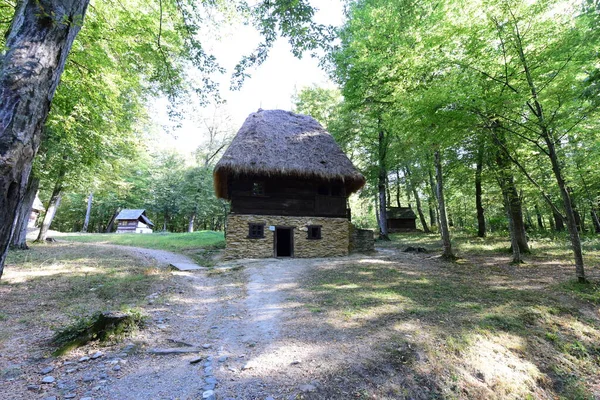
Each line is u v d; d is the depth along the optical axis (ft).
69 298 23.48
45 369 12.51
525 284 28.76
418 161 64.28
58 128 33.73
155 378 12.15
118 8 26.23
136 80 34.22
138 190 138.00
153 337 16.31
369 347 14.93
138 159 73.72
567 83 26.37
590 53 24.95
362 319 18.78
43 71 9.20
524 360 16.39
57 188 63.67
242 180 48.85
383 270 34.99
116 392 11.05
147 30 26.35
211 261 46.32
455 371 14.28
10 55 8.84
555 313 21.52
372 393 11.91
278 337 16.39
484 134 32.50
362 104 54.19
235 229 47.06
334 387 11.84
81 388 11.23
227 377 12.30
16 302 21.99
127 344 15.17
